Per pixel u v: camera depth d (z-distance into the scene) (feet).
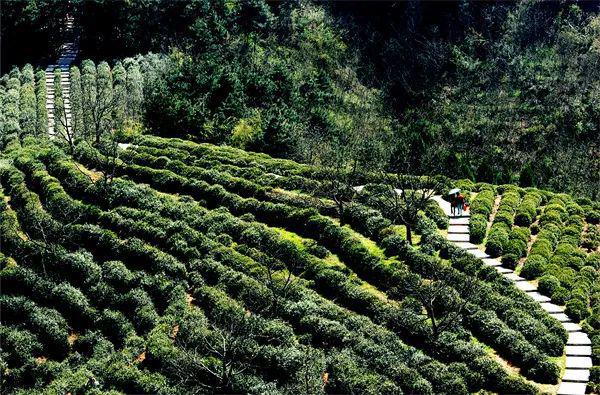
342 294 185.78
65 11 359.46
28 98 307.37
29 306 182.39
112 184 230.07
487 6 369.30
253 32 368.07
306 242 209.46
